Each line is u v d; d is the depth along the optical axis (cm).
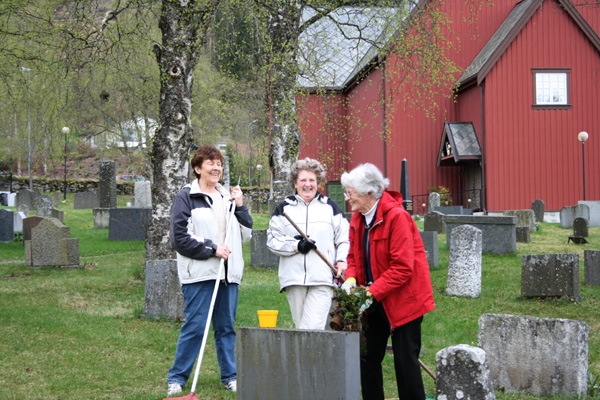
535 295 1066
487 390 437
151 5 1201
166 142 1191
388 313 466
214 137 2803
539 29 2786
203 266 530
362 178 473
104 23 1184
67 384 577
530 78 2788
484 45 3034
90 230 2250
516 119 2778
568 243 1761
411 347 464
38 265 1400
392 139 2980
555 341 590
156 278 888
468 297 1111
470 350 441
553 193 2783
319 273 533
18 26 1359
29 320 843
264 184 4353
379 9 1709
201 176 550
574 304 1016
